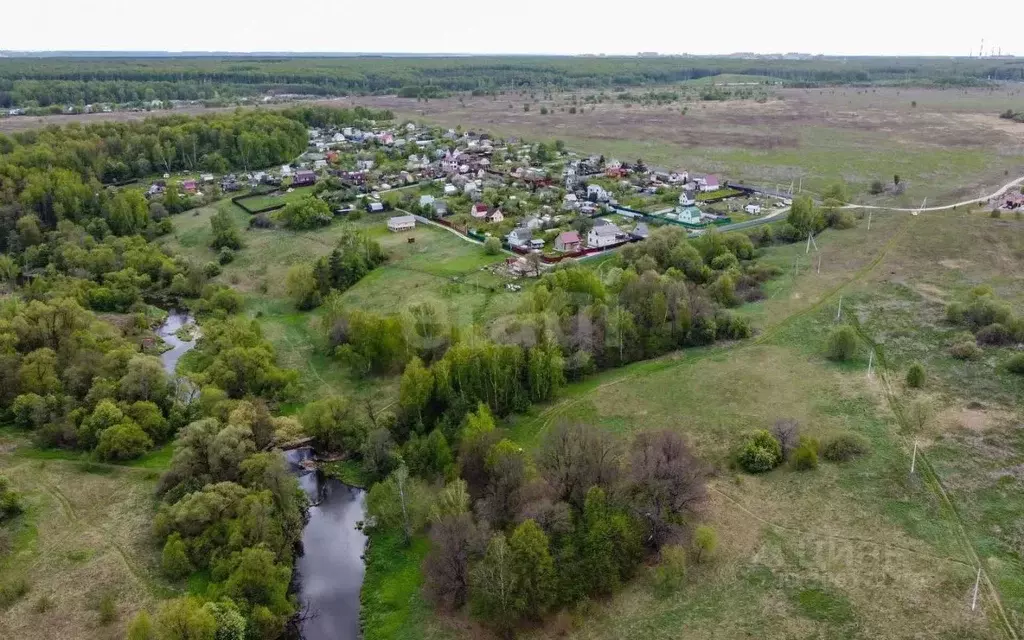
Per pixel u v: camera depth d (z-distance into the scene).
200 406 103.00
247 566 70.88
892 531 76.12
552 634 67.56
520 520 75.06
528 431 100.19
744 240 163.00
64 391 106.50
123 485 90.06
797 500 82.06
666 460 82.50
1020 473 83.44
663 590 70.88
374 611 72.88
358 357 118.88
